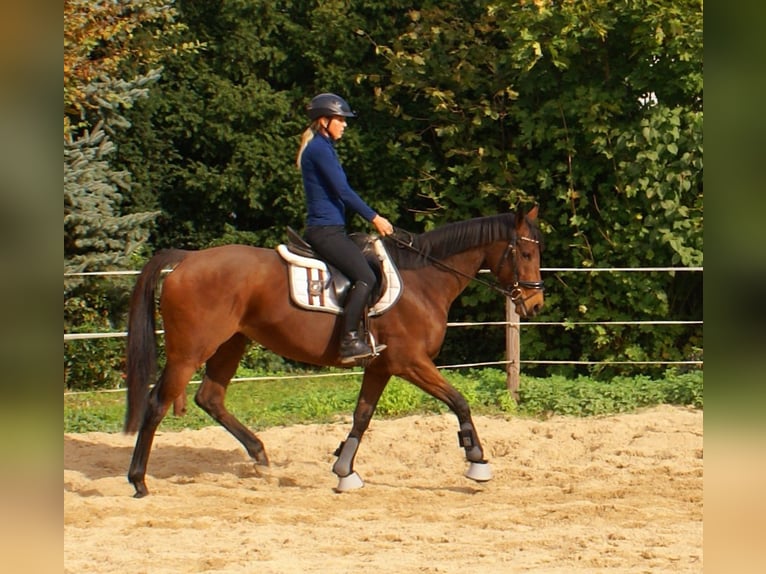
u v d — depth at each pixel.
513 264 8.66
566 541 6.91
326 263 8.30
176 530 7.29
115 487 8.62
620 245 14.54
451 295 8.70
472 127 15.20
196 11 16.33
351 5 16.11
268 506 8.11
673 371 14.17
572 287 14.97
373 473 9.52
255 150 15.73
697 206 14.27
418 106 15.95
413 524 7.50
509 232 8.67
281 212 16.33
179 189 16.41
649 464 9.67
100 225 13.48
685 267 14.30
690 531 7.16
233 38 16.14
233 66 16.31
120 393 13.80
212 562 6.37
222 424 9.14
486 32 15.31
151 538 7.05
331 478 9.25
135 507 7.84
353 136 15.64
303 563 6.38
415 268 8.56
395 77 15.10
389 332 8.38
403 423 11.41
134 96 13.95
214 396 9.07
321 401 12.47
